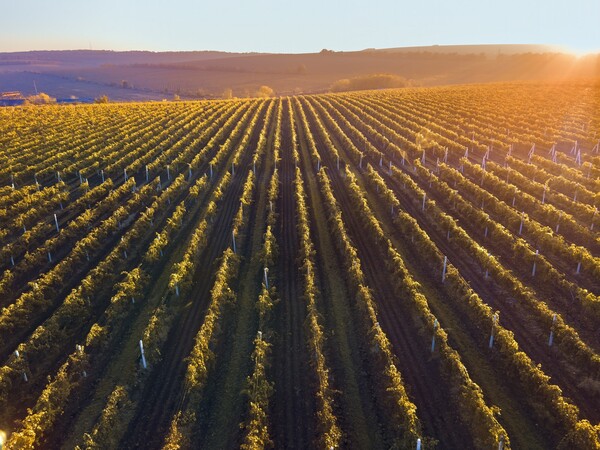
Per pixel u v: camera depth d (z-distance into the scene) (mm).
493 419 19266
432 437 20359
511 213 41250
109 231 41469
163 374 24797
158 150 70000
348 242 36188
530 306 28438
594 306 26953
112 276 34219
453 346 26062
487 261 32938
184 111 105875
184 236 41750
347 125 89125
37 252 36750
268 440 19875
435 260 34562
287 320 29156
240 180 57875
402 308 29906
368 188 53688
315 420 21562
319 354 23969
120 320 29453
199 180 53594
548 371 24016
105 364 25750
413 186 49875
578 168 57406
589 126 75438
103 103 132750
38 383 24500
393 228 42094
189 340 27469
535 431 20484
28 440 19375
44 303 30625
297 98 147500
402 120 89562
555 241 35156
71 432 21359
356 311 29719
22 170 59344
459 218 43719
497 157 65812
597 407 21609
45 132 80938
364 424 21359
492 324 25953
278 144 72375
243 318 29344
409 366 24750
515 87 129000
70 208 48000
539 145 69312
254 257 36906
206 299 31688
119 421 21531
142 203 48781
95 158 64500
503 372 23984
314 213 46219
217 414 22109
